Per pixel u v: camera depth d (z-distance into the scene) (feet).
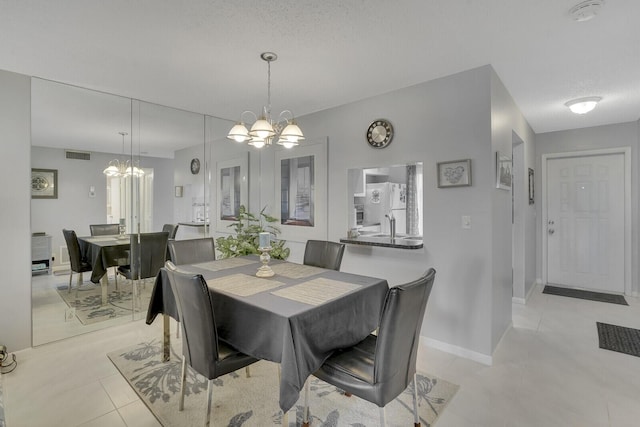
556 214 15.49
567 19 6.14
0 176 8.29
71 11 5.84
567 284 15.34
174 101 10.99
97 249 10.55
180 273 5.57
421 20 6.21
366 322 6.39
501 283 9.14
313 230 12.33
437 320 9.09
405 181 15.19
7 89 8.39
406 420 6.05
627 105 11.35
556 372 7.79
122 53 7.52
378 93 10.17
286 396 4.66
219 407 6.42
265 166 14.40
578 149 14.76
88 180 10.53
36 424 5.91
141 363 8.09
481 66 8.22
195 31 6.59
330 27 6.46
